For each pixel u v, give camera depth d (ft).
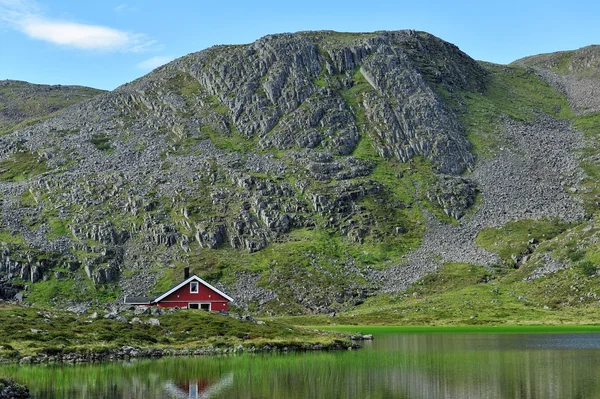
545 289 650.43
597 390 219.20
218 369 262.06
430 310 627.46
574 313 578.25
